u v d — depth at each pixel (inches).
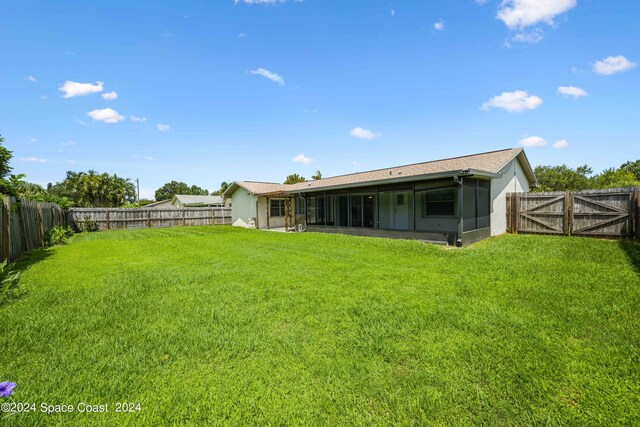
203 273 237.5
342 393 85.7
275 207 793.6
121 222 723.4
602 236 398.6
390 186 467.8
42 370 99.9
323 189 553.9
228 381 92.0
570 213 429.1
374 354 107.0
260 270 247.4
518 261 259.9
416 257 301.4
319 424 74.0
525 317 137.5
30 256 334.3
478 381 90.0
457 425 73.1
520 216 482.6
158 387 89.7
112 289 194.9
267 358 105.7
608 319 133.7
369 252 338.0
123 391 88.0
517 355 103.7
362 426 73.2
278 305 159.2
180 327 133.6
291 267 257.8
